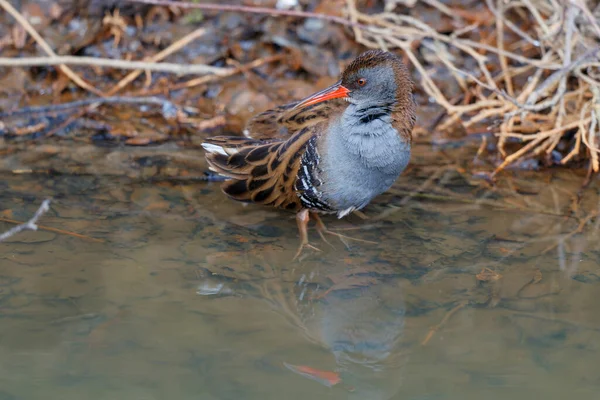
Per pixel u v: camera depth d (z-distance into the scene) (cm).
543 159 1142
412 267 893
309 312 815
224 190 959
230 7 1191
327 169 907
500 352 754
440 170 1119
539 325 791
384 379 721
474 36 1300
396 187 1072
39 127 1176
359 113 907
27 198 1005
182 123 1209
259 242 938
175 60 1278
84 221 959
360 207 961
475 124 1224
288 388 706
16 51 1255
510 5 1275
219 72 1224
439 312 815
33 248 899
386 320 802
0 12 1276
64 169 1082
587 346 760
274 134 970
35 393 684
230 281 859
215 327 784
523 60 1160
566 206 1028
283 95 1248
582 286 855
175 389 696
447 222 988
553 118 1156
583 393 698
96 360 730
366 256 915
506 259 908
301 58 1273
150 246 916
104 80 1266
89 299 816
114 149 1141
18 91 1230
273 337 773
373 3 1321
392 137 904
